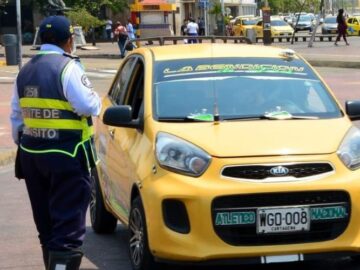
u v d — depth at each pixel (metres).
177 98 7.32
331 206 6.30
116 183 7.69
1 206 10.69
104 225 8.77
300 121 7.06
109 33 66.81
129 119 7.14
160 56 7.94
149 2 46.38
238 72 7.74
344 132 6.83
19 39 27.67
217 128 6.78
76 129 6.00
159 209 6.27
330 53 40.12
